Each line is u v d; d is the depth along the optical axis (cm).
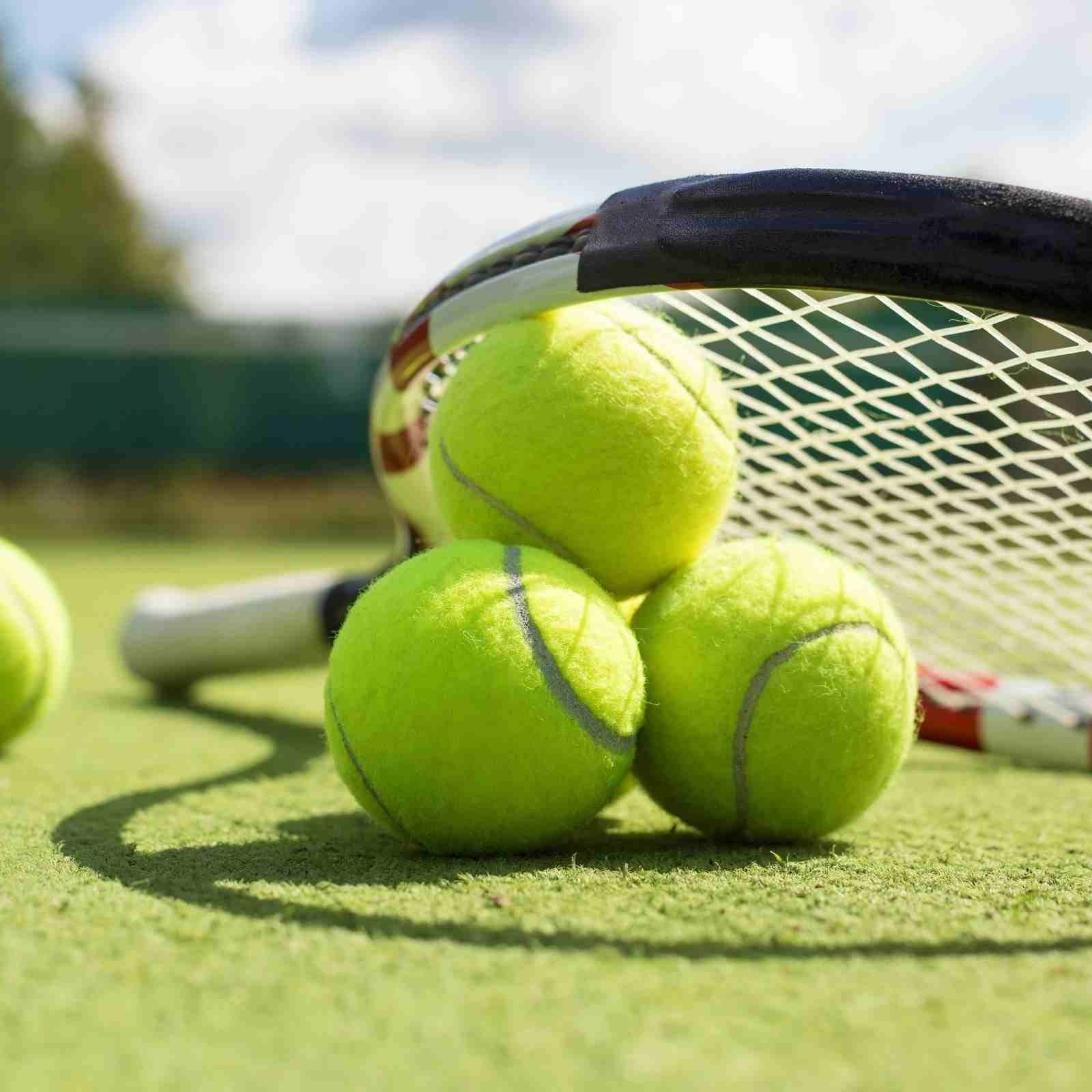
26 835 50
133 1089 35
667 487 48
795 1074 36
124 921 42
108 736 68
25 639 60
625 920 42
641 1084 36
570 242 47
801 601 47
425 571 46
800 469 57
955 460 61
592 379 48
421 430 57
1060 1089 36
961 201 42
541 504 48
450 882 45
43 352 279
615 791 47
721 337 50
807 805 47
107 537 277
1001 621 61
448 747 45
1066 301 41
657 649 47
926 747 68
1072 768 62
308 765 62
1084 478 53
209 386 284
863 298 46
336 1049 37
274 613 73
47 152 512
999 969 40
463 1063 36
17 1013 38
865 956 40
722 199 44
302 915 42
